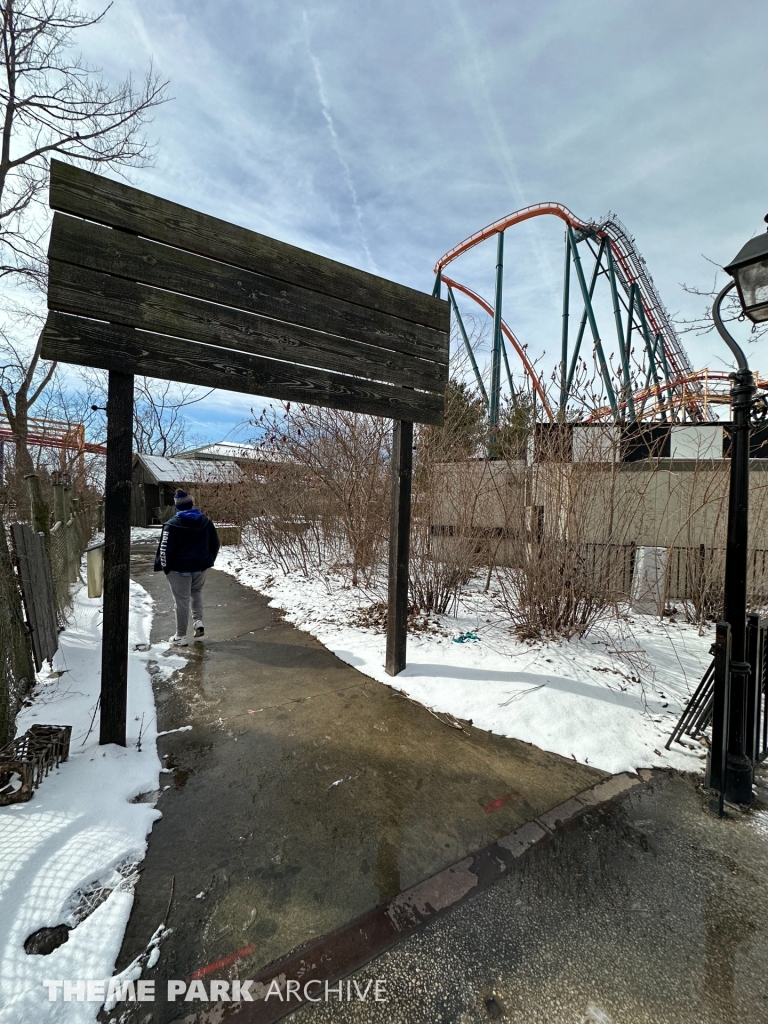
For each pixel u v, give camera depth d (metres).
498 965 1.55
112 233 2.52
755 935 1.67
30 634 3.52
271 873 1.92
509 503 5.23
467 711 3.35
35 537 3.72
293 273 3.22
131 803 2.32
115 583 2.64
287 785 2.52
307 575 7.89
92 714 3.07
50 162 2.35
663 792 2.54
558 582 4.69
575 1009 1.41
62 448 15.97
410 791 2.48
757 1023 1.37
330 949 1.59
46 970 1.47
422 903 1.78
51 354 2.34
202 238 2.83
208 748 2.88
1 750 2.38
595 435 4.82
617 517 5.48
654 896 1.83
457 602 5.84
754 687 2.59
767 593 5.31
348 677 3.98
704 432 7.14
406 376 3.87
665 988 1.48
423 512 5.80
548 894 1.83
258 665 4.23
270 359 3.14
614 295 21.23
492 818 2.29
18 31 8.44
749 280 2.40
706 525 5.87
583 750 2.89
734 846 2.13
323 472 7.39
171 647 4.70
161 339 2.70
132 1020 1.36
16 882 1.77
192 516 4.66
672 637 4.91
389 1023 1.37
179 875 1.89
